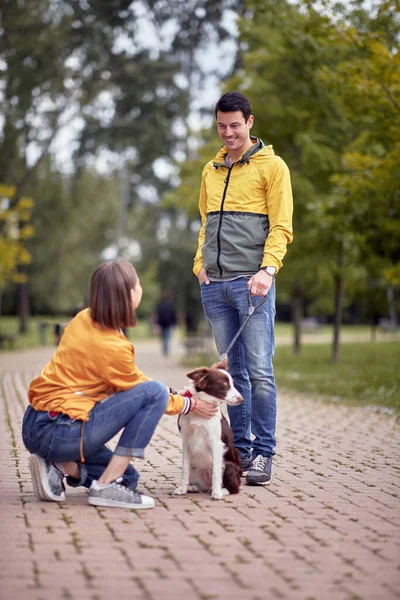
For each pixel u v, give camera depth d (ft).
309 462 21.17
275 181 18.06
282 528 13.88
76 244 133.69
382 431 27.45
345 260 61.87
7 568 11.32
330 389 41.98
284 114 54.80
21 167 104.73
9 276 89.25
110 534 13.20
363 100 38.73
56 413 15.10
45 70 79.56
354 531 13.76
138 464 20.40
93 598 10.16
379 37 36.52
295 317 79.05
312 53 46.16
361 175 41.42
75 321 15.53
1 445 23.35
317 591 10.60
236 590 10.57
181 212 126.82
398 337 129.08
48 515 14.46
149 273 136.36
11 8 78.84
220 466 16.26
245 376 18.90
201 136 66.13
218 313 18.72
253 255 18.26
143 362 69.82
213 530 13.62
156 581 10.87
